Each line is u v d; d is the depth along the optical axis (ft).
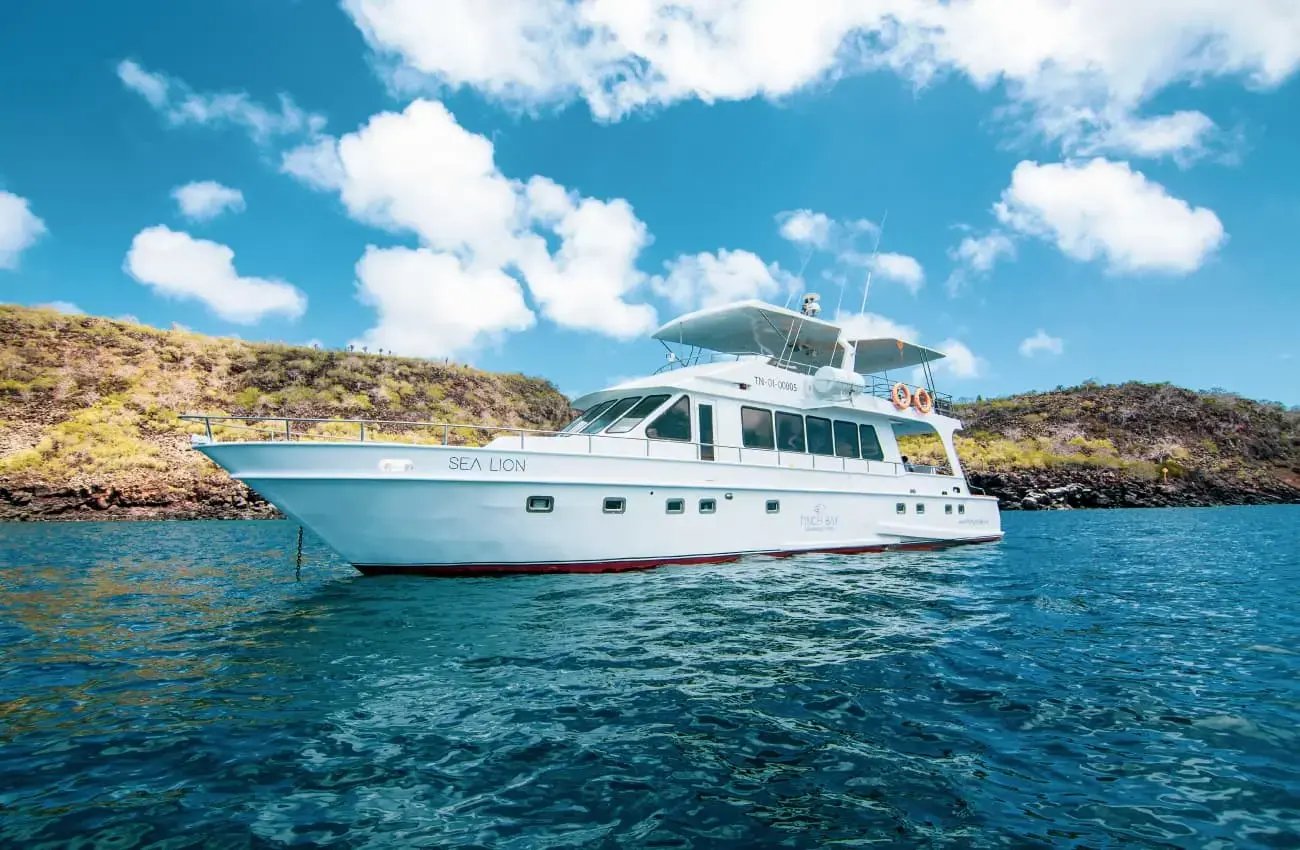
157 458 157.58
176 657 23.61
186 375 193.47
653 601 32.07
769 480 45.21
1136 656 24.12
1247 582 43.19
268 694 19.53
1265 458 246.27
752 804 13.19
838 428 51.37
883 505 53.01
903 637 26.30
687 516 41.60
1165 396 277.64
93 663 22.99
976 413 278.67
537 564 37.60
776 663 22.50
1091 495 191.93
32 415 164.35
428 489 34.53
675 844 11.77
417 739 16.28
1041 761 15.28
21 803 13.11
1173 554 61.46
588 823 12.46
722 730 16.81
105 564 53.78
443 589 34.40
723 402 44.62
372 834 12.07
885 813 12.89
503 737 16.37
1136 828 12.45
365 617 28.81
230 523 125.59
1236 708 18.69
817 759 15.23
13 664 22.91
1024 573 45.24
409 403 210.59
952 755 15.53
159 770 14.61
